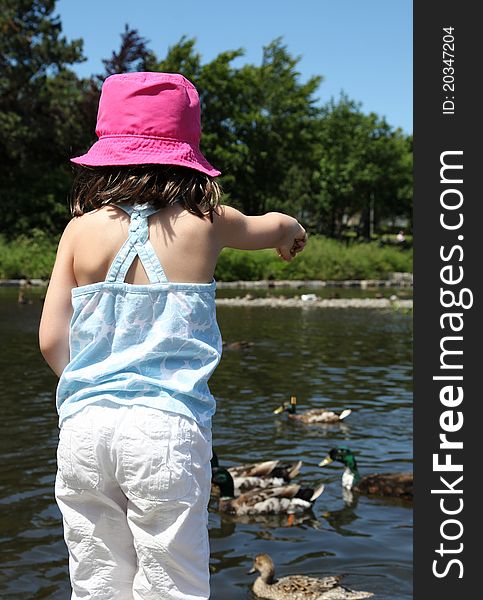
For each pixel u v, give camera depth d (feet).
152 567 8.74
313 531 24.26
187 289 9.16
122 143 9.48
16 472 28.86
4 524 23.73
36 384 45.19
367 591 19.93
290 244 10.57
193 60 207.41
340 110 260.01
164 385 8.80
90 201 9.46
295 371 52.03
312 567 21.48
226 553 22.57
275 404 41.57
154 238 9.20
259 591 20.10
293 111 224.12
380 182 258.37
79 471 8.75
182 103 9.61
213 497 27.73
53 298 9.43
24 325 74.79
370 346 65.05
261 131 216.74
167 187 9.28
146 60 204.54
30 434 34.06
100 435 8.63
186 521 8.70
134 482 8.56
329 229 261.24
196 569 8.87
